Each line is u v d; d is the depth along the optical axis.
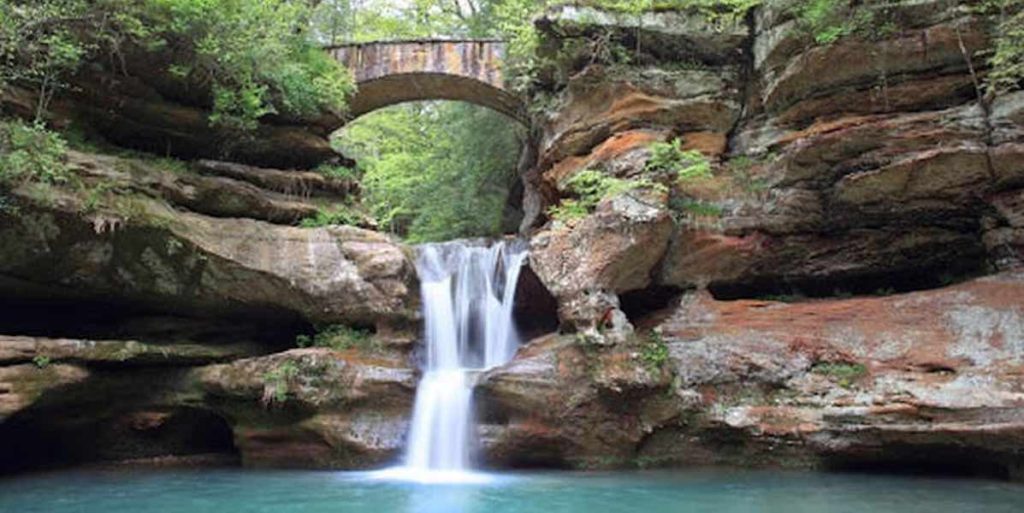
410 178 29.20
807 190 14.46
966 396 10.96
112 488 11.23
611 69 16.72
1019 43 12.15
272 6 16.77
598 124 16.97
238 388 13.34
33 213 11.63
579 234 14.25
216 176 15.20
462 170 25.78
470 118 24.81
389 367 13.76
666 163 15.14
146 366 13.74
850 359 12.40
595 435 12.95
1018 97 12.69
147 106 14.60
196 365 14.06
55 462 13.77
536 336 16.30
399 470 12.95
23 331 13.63
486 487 11.09
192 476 12.42
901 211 13.89
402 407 13.45
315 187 17.14
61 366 12.00
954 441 10.86
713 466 12.75
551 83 18.39
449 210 26.55
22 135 11.49
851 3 13.84
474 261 16.98
